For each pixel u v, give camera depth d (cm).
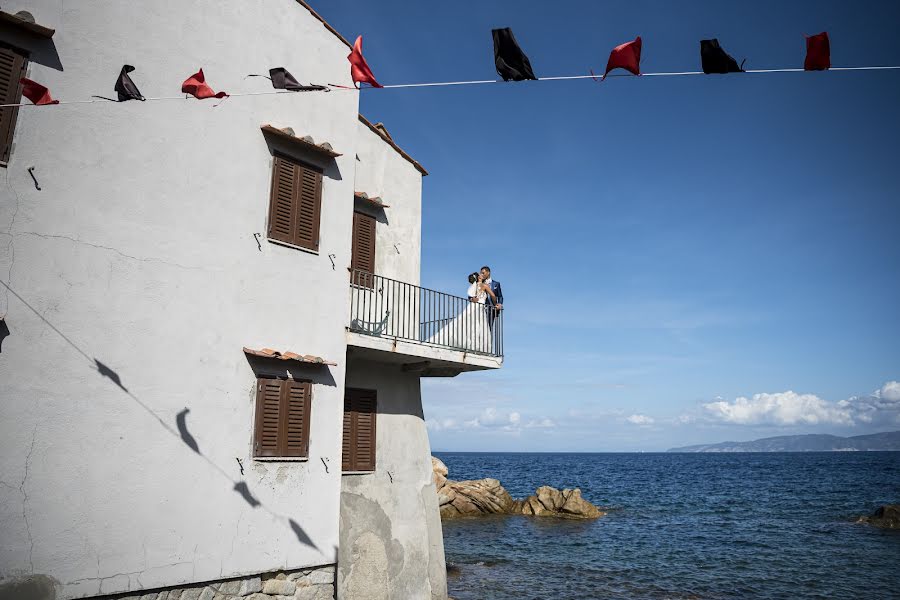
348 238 1366
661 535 3881
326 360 1270
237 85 1191
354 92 1430
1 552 842
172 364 1039
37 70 930
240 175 1177
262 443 1144
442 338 1523
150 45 1066
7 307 877
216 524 1062
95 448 939
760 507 5538
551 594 2330
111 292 980
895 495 6488
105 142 996
